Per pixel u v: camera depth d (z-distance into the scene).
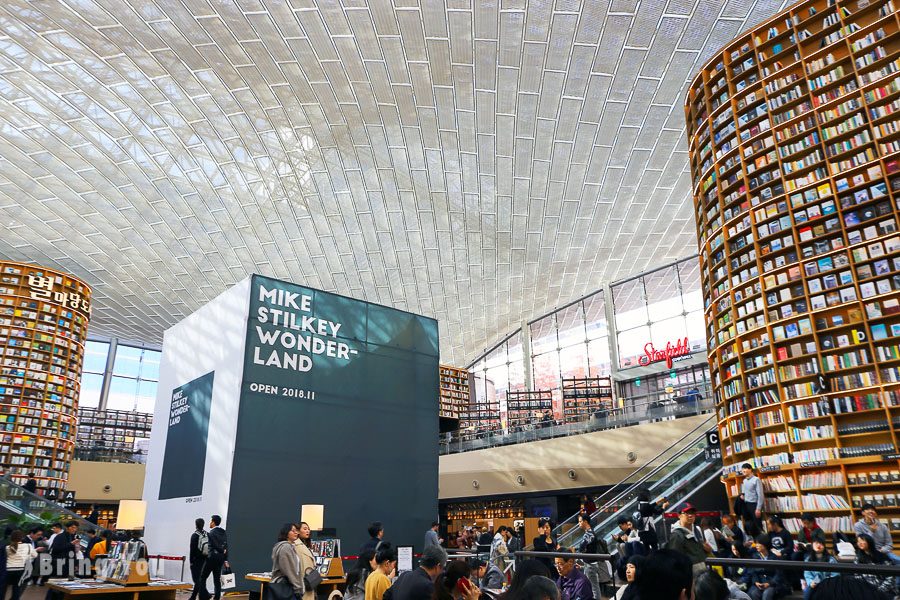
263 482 9.98
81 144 20.38
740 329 9.55
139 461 26.48
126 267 27.59
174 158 21.27
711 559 3.60
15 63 16.98
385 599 4.10
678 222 22.97
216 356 11.10
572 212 22.89
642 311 26.56
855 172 8.64
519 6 14.84
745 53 10.25
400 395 12.04
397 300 30.09
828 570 3.07
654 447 16.91
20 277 20.03
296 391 10.76
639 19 14.84
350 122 19.55
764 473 8.93
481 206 23.16
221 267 27.81
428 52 16.48
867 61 8.84
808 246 8.92
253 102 18.75
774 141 9.52
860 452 7.94
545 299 29.47
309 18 15.59
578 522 10.70
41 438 19.12
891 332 7.97
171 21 15.70
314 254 26.80
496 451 20.66
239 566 9.40
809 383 8.53
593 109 17.91
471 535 17.02
